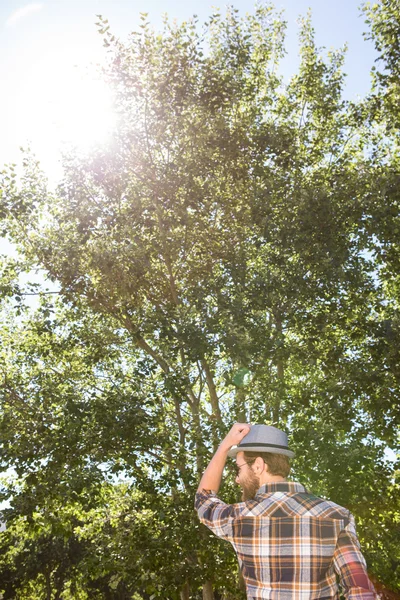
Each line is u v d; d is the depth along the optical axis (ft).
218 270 59.82
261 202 56.44
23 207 56.13
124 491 57.52
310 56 68.74
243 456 7.30
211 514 7.13
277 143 58.34
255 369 52.19
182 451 49.70
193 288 54.34
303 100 68.54
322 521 6.44
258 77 68.03
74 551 118.62
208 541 45.83
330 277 53.83
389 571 46.29
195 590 55.57
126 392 55.93
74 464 47.37
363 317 57.41
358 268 55.31
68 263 54.44
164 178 56.29
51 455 48.83
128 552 46.88
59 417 51.72
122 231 54.54
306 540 6.37
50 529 51.65
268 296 52.90
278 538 6.47
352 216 55.67
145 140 57.62
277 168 60.95
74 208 55.98
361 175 59.93
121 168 56.54
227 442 7.59
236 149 56.85
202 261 60.54
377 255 58.39
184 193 58.70
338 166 64.69
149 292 58.90
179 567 46.14
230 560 47.42
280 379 54.24
